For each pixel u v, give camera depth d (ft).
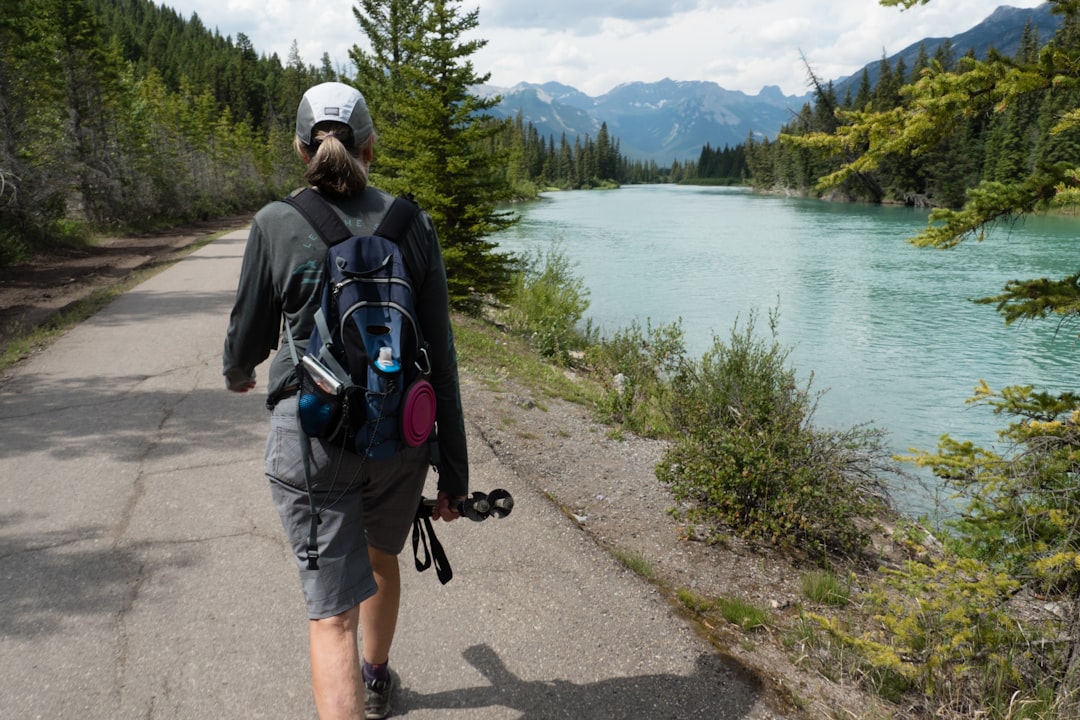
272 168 259.60
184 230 124.98
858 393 45.88
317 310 6.39
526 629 10.55
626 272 97.66
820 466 17.42
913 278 92.68
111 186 111.75
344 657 6.28
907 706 10.19
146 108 145.28
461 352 34.40
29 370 25.25
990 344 59.36
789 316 69.77
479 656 9.87
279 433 6.59
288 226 6.46
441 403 7.20
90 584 11.41
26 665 9.41
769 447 17.20
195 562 12.14
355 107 6.79
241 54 492.95
